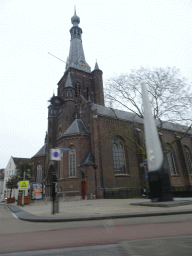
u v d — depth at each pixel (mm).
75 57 57906
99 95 51938
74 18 64688
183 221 6832
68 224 7336
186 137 43719
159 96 20547
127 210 10492
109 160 30000
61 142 33156
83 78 53500
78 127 34062
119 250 3338
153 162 10555
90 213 9945
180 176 38500
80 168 29500
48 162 40312
